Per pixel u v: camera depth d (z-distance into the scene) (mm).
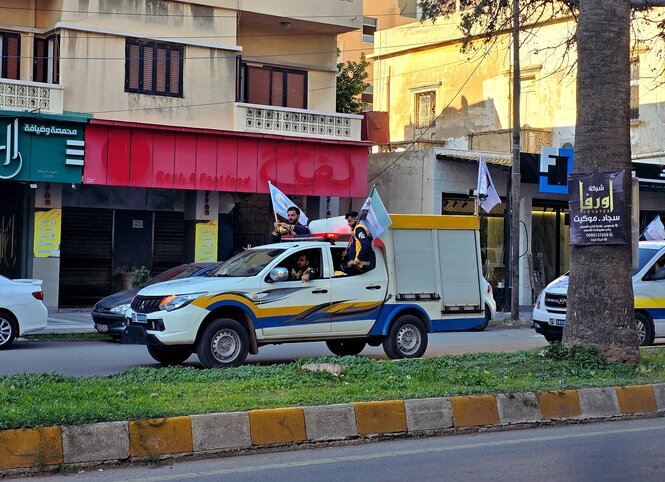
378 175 40750
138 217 36000
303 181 36375
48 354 21266
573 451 11203
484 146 44000
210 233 35969
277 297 17891
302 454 10891
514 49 33312
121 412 10703
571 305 16562
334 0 38312
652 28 39781
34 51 33594
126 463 10156
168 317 16891
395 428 11953
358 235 18750
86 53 32719
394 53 51469
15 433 9688
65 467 9812
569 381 14414
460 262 20297
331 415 11578
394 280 19344
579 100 16594
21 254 33531
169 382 13836
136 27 33656
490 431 12555
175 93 34500
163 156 33500
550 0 21922
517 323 32844
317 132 36969
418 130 50344
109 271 35500
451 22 47938
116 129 32625
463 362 16219
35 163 31094
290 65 39062
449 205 39000
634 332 16234
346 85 49406
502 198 40906
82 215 34844
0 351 22062
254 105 35562
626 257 16281
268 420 11148
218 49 35344
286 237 20125
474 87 47375
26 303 22797
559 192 39281
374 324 19000
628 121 16422
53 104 31656
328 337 18453
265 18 37156
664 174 40750
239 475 9758
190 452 10547
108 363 19328
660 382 14664
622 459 10742
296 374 14633
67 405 11281
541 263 42125
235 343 17391
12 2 33219
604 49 16312
